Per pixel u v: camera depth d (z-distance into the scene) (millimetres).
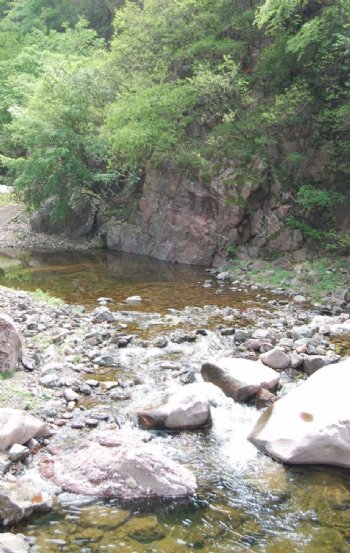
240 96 18688
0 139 30406
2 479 5137
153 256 20578
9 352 7785
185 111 19516
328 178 17594
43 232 25250
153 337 10180
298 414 6156
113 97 22656
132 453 5379
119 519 4762
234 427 6664
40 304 12086
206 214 18719
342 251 16359
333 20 15734
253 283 15359
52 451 5781
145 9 21984
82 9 37844
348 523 4809
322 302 13305
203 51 20297
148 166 20531
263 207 17891
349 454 5664
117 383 7750
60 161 22516
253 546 4469
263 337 9984
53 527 4602
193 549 4406
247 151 18375
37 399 7020
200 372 8227
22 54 32656
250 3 20422
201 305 12922
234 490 5289
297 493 5258
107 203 23578
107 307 12641
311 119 17625
